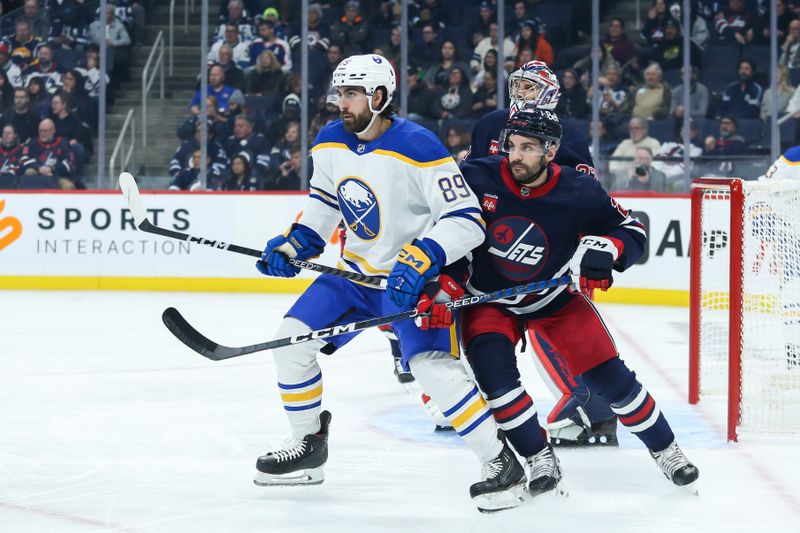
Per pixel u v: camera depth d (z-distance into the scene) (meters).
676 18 29.14
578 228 9.38
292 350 9.69
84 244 27.92
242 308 24.73
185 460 11.45
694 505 9.85
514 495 9.49
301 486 10.41
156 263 27.97
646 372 17.05
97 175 29.69
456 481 10.67
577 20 29.91
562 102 29.23
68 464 11.27
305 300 9.72
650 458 11.59
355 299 9.73
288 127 29.52
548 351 12.00
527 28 29.67
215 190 28.19
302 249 9.98
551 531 9.03
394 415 13.83
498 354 9.33
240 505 9.77
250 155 29.33
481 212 9.20
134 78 30.05
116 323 22.14
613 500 9.99
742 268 12.42
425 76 29.94
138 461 11.41
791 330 13.43
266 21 30.14
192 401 14.59
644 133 28.36
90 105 29.77
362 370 17.14
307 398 9.95
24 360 17.83
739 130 28.70
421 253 8.88
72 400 14.64
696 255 14.58
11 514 9.45
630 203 25.95
